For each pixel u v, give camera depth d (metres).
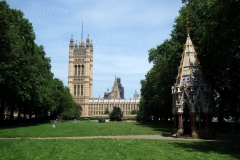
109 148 20.28
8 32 39.31
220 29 26.50
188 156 16.73
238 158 16.27
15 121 75.94
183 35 39.41
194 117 30.41
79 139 27.78
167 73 55.53
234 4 24.05
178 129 31.33
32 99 59.12
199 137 29.52
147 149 19.73
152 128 50.47
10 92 46.00
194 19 36.97
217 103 47.81
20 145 22.00
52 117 124.94
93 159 15.77
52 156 16.81
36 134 33.34
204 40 32.16
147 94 85.69
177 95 32.44
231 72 35.19
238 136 32.59
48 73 81.00
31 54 55.31
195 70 32.41
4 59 40.16
